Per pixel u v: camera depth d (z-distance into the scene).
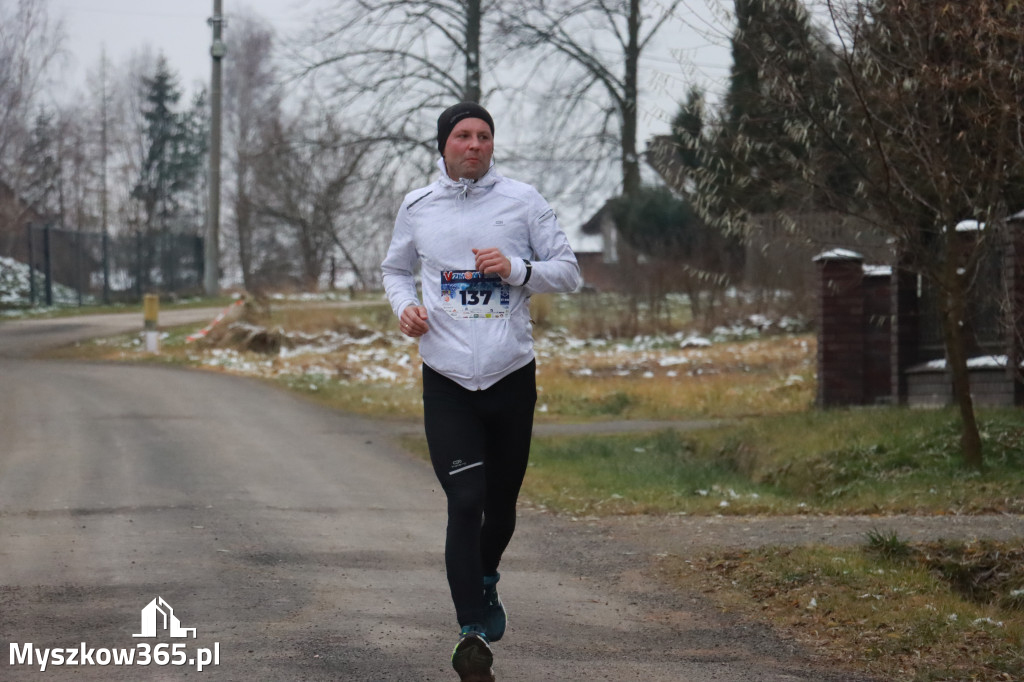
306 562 15.37
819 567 14.59
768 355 54.56
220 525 17.97
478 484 9.59
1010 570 15.09
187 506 19.69
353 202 85.75
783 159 23.22
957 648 11.41
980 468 21.98
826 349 33.47
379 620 12.32
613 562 15.91
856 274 32.97
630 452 28.09
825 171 23.30
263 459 25.86
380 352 57.06
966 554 15.51
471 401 9.86
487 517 10.36
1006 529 17.00
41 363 49.81
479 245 9.85
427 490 22.39
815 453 24.38
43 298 83.94
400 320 9.78
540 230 10.01
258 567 14.95
